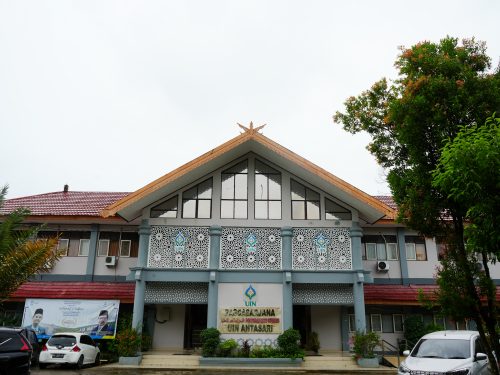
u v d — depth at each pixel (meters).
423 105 9.45
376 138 13.51
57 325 19.19
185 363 17.59
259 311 18.34
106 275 21.81
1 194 14.15
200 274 18.61
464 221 9.70
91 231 22.28
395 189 10.76
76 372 15.65
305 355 18.30
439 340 11.39
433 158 9.73
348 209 19.77
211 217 19.55
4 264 12.09
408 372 10.20
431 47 10.40
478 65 10.24
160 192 19.09
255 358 17.20
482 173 6.88
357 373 16.14
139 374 15.52
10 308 20.98
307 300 19.19
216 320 18.12
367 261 22.58
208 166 19.38
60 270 21.88
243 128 18.56
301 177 20.11
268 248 19.23
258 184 20.17
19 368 9.95
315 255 19.17
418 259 22.72
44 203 24.28
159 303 19.06
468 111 9.32
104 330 19.14
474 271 9.70
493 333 9.24
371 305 21.53
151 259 18.95
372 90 14.34
